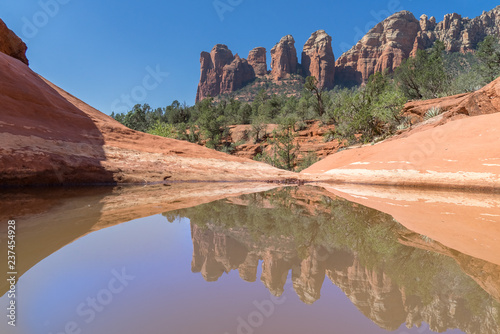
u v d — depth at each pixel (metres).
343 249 2.78
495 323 1.29
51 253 2.47
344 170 17.23
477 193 9.55
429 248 2.88
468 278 2.01
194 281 1.85
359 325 1.28
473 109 19.75
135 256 2.40
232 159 19.20
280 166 38.03
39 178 9.55
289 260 2.39
